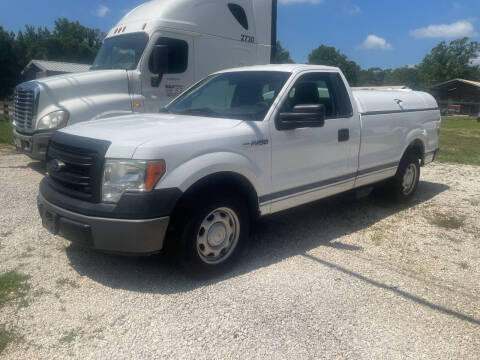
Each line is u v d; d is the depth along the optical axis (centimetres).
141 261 412
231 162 376
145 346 285
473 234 529
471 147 1370
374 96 578
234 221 397
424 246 483
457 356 288
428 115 671
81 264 400
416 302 354
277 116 428
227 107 467
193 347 286
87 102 693
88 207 338
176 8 785
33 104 691
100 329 302
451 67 8131
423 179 843
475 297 368
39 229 482
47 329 300
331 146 483
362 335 306
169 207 338
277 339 297
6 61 5419
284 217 568
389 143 579
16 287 353
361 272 407
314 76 488
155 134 361
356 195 559
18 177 725
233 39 884
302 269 408
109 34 855
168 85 784
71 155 362
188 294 353
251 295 355
